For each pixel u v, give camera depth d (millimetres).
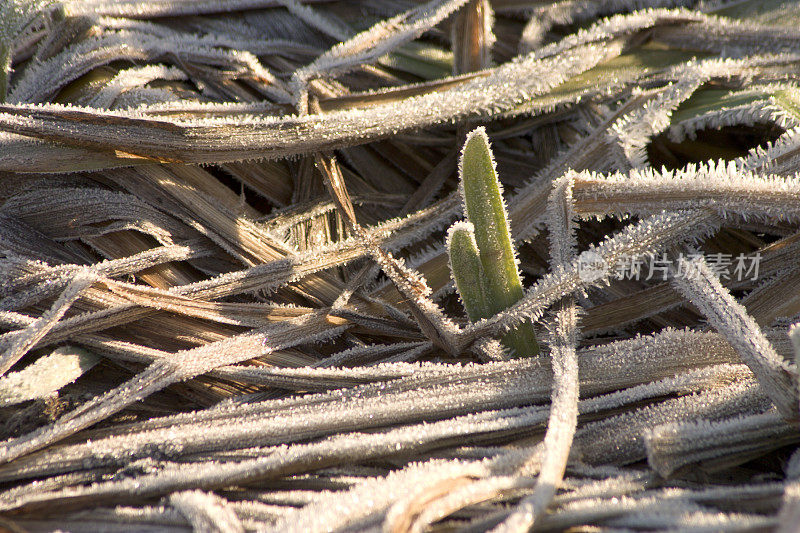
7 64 804
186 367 762
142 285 780
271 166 802
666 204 768
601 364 759
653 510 730
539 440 750
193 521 735
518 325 767
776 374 743
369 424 752
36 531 738
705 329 770
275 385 764
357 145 801
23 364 766
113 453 750
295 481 746
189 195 786
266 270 780
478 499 728
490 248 768
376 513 729
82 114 774
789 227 781
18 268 771
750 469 750
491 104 796
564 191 775
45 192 785
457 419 750
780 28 803
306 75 801
